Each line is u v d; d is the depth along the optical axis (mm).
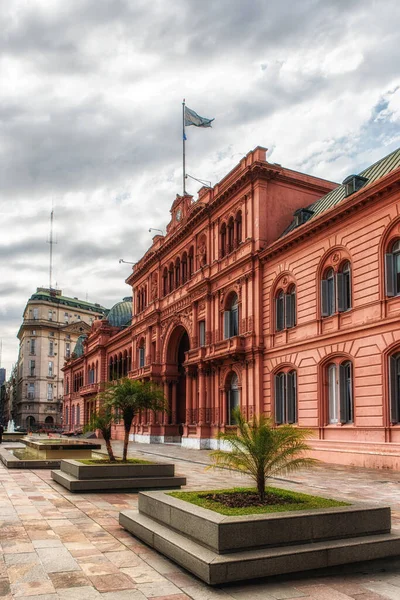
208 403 39719
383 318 24422
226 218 39250
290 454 10055
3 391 184875
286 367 31875
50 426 120375
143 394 18062
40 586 7355
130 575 7836
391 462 23203
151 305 53719
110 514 12125
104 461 17562
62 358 129125
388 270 24688
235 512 8414
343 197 30344
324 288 29031
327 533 8336
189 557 7773
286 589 7336
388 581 7723
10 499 14203
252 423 10477
